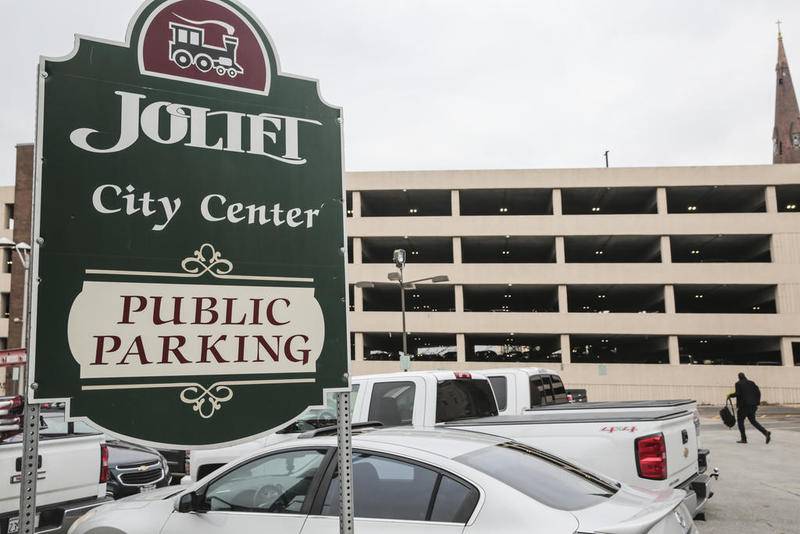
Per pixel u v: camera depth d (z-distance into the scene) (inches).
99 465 283.4
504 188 1731.1
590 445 231.6
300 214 124.3
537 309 2106.3
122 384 106.5
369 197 1838.1
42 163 105.6
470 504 138.7
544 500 137.6
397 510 145.3
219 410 112.6
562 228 1702.8
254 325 117.3
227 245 117.5
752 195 1809.8
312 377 120.3
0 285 1833.2
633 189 1753.2
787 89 3791.8
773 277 1649.9
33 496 99.5
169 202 114.1
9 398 271.6
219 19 122.9
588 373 1631.4
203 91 119.9
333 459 161.5
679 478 241.1
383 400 298.0
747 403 649.0
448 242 1803.6
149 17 117.3
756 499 364.2
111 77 113.0
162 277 111.7
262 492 167.9
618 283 1673.2
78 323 104.8
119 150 111.7
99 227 108.3
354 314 1685.5
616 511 136.3
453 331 1669.5
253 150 122.3
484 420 259.6
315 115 129.2
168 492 194.7
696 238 1732.3
